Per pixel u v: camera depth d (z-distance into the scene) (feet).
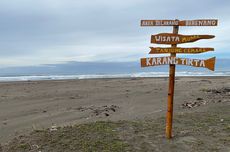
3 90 41.24
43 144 14.56
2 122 23.31
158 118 19.69
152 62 14.28
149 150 13.69
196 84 47.96
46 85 47.78
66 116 24.70
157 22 14.29
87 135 15.28
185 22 13.99
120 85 46.91
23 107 28.66
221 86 44.37
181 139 14.75
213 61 13.82
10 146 14.75
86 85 47.37
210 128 16.44
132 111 26.13
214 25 13.80
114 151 13.60
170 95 14.51
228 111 21.40
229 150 13.66
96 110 26.63
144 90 39.96
